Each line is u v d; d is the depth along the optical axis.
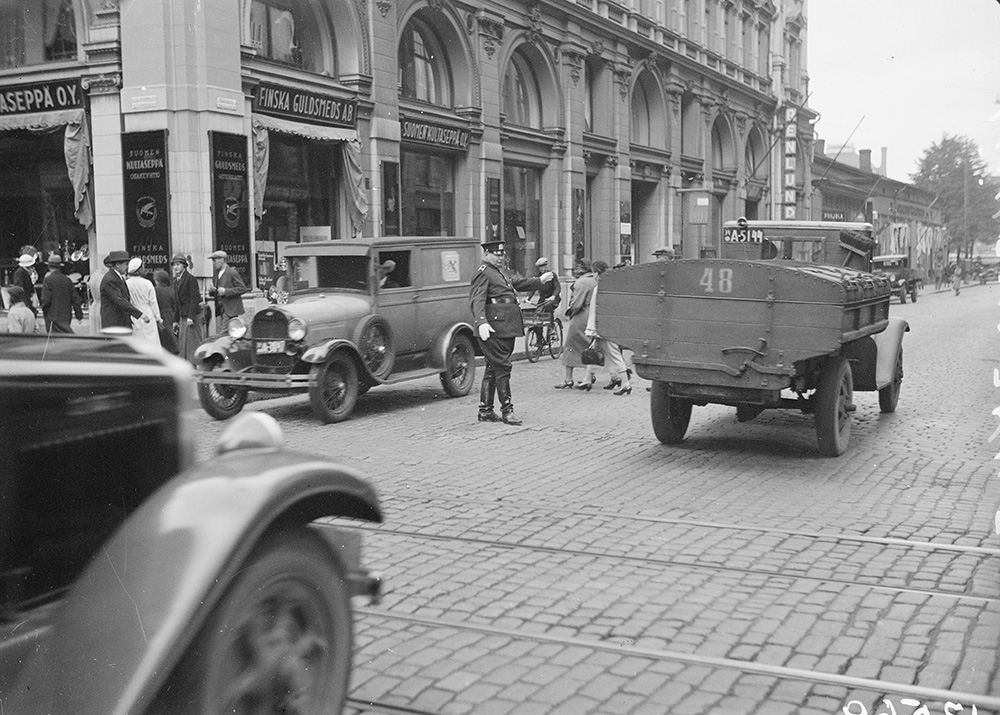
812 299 8.17
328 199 21.80
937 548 6.00
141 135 17.77
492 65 27.23
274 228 20.25
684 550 5.99
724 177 45.78
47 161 18.91
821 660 4.27
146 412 3.27
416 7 24.00
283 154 20.48
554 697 3.92
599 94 33.88
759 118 49.41
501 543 6.15
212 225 17.98
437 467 8.59
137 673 2.60
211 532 2.83
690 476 8.20
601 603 5.04
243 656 2.96
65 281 14.09
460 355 13.52
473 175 26.77
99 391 3.11
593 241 34.31
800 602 5.03
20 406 2.85
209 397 11.43
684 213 41.28
